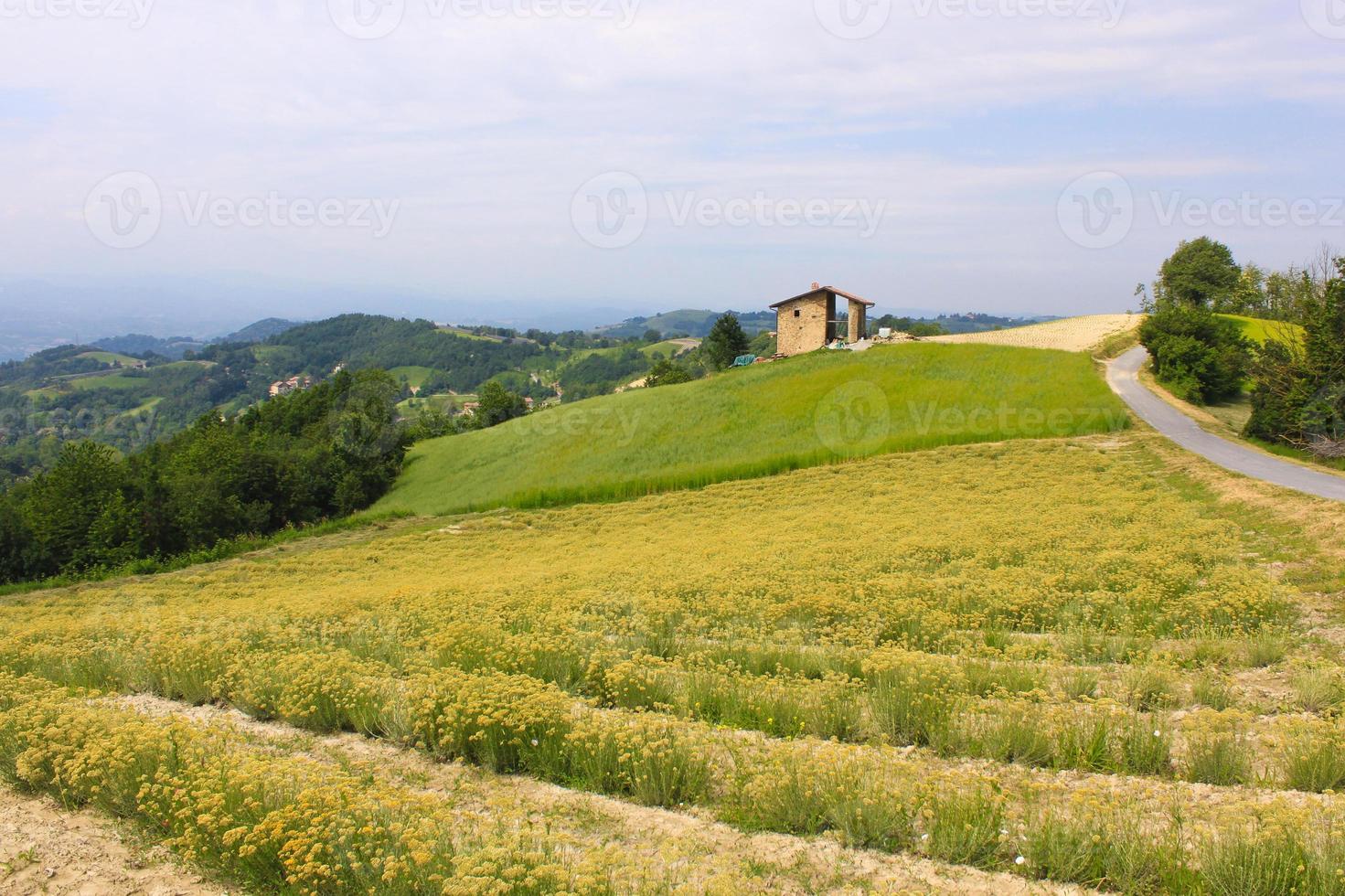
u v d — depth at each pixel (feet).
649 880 19.90
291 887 20.86
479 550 119.44
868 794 23.39
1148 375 187.01
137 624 62.85
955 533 78.23
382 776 28.78
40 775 28.81
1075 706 30.58
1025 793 23.81
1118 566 58.54
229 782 24.13
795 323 263.90
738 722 32.48
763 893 20.06
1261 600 46.47
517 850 20.52
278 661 41.42
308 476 195.00
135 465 207.72
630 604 56.90
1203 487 98.27
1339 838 19.38
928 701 31.09
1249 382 178.40
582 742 28.53
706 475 151.94
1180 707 32.94
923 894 19.04
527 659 39.75
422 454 223.71
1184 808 23.15
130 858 23.63
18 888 21.93
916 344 221.05
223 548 148.36
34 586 136.15
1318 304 137.59
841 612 50.80
